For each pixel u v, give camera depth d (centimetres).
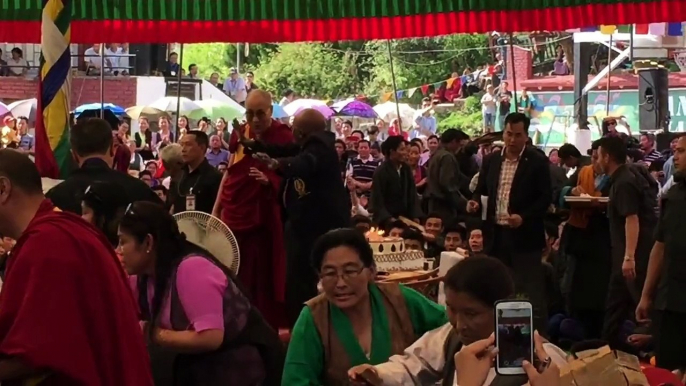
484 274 340
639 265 818
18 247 368
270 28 1105
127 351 373
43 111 644
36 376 362
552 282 936
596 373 333
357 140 1797
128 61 2714
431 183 1141
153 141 2264
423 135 2736
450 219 1102
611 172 830
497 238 869
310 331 421
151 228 456
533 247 856
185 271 455
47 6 644
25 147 1944
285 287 802
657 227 675
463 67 3738
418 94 3750
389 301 429
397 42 3834
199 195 884
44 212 385
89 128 567
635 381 353
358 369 382
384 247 738
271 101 814
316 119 785
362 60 3941
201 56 4106
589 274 885
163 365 478
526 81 2791
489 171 877
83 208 493
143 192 566
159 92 2644
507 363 302
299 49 3941
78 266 363
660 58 2206
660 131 1967
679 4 1023
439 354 382
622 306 831
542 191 854
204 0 1101
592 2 1040
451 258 689
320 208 777
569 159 1302
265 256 810
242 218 805
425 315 429
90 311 363
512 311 303
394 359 388
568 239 895
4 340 355
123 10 1095
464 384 306
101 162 567
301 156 761
